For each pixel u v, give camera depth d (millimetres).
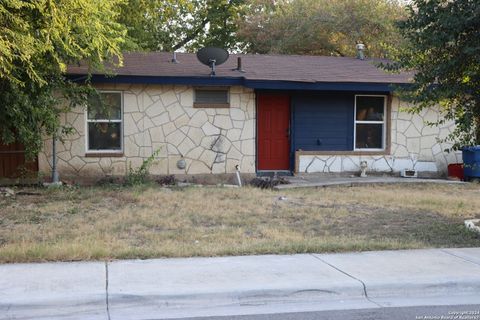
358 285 6230
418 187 14398
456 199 12320
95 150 14281
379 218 10250
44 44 9492
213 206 11117
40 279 6273
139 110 14344
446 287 6383
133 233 8750
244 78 14266
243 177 14922
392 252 7746
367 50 25859
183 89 14547
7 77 9492
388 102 15961
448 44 8812
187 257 7336
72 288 5957
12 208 10734
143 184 13789
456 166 15836
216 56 14414
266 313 5605
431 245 8203
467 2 8320
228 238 8406
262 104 15500
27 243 7809
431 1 8711
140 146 14383
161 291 5887
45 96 11398
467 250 7914
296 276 6508
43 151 13797
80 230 8836
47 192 12656
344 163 15812
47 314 5535
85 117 14055
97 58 11695
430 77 8906
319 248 7758
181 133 14586
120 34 12812
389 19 25375
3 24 8617
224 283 6203
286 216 10312
